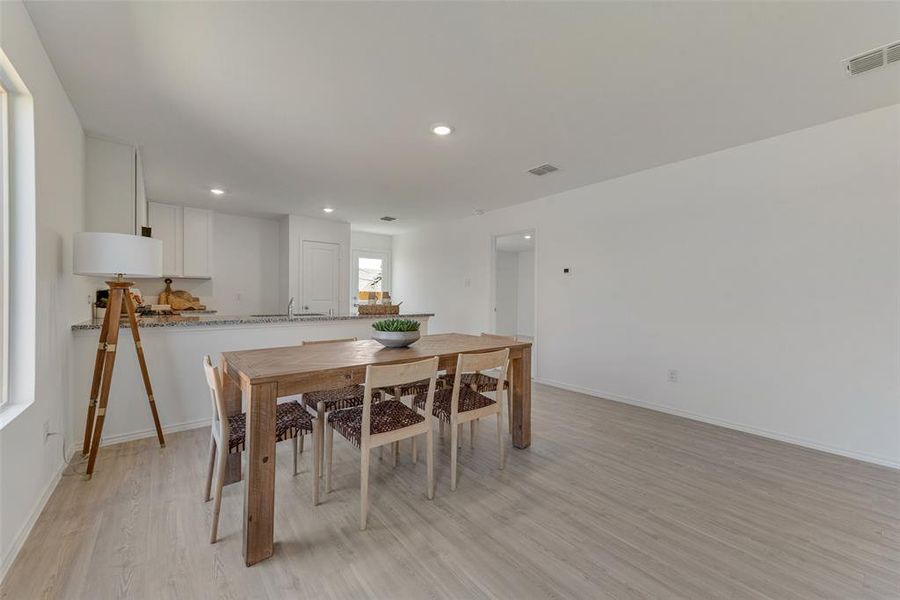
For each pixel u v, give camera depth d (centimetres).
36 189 185
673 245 362
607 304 416
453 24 177
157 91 234
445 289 648
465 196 480
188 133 293
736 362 324
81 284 287
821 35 185
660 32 183
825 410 282
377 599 145
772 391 306
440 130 288
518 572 160
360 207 541
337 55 200
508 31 182
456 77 220
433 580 155
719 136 301
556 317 470
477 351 256
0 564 151
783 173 298
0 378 177
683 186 354
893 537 183
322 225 626
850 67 211
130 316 258
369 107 254
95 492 215
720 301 333
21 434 171
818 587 152
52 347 214
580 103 249
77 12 169
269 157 344
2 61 153
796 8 167
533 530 188
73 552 166
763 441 300
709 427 331
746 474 246
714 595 147
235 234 600
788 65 209
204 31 181
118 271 230
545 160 352
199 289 572
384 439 200
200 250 545
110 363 239
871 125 262
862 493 223
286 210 562
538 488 228
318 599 144
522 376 288
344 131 290
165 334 303
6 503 157
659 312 373
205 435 300
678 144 317
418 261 711
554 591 149
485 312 570
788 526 192
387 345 264
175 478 232
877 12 169
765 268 308
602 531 187
